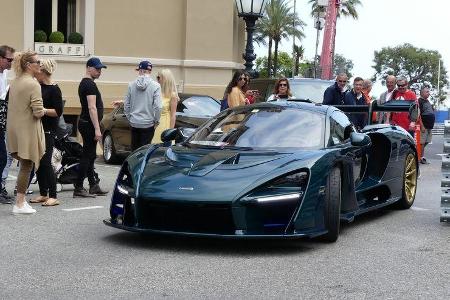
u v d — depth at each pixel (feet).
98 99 31.50
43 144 27.07
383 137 27.76
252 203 20.42
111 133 48.16
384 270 19.39
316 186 21.40
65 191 33.86
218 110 46.93
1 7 55.52
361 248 22.18
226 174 21.27
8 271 18.58
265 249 21.71
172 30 60.23
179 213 20.88
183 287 17.29
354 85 42.57
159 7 59.72
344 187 23.70
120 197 22.40
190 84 60.39
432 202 32.83
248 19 49.34
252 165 21.62
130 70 59.16
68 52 57.26
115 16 58.54
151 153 23.95
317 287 17.51
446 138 26.40
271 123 24.59
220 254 20.92
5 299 16.11
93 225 25.16
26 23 56.08
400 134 29.32
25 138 26.40
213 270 18.99
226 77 61.31
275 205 20.65
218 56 60.95
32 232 23.71
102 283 17.51
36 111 26.45
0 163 29.60
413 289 17.49
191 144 24.61
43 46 56.70
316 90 46.70
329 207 22.27
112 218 22.67
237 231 20.49
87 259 20.02
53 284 17.38
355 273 18.98
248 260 20.24
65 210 28.27
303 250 21.66
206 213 20.65
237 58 65.98
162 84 36.06
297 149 23.15
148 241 22.54
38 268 18.92
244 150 23.26
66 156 32.76
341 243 22.86
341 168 23.61
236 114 25.79
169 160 22.90
